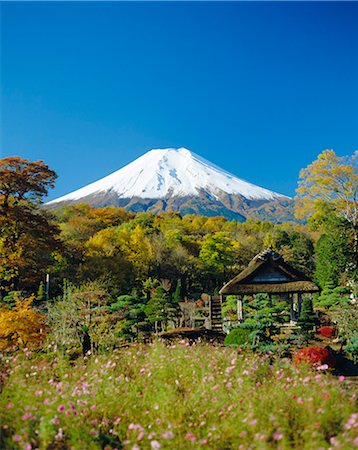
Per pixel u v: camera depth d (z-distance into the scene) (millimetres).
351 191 49031
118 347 16281
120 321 22188
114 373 9609
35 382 8547
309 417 6438
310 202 51969
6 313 15586
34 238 35688
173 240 61594
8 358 9742
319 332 21391
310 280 26016
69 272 43000
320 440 5852
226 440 6246
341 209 49625
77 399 7445
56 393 7578
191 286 58719
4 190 35781
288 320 26688
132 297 27047
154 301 25688
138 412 7430
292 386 7926
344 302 26484
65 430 6387
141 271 50500
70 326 19234
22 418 6289
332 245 36594
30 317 15758
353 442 5559
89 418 6930
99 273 43375
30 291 40656
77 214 81438
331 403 6945
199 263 57688
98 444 6199
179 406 7355
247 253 67188
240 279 25875
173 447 5914
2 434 6203
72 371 9812
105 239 51406
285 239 67688
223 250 59375
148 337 21969
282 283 25844
